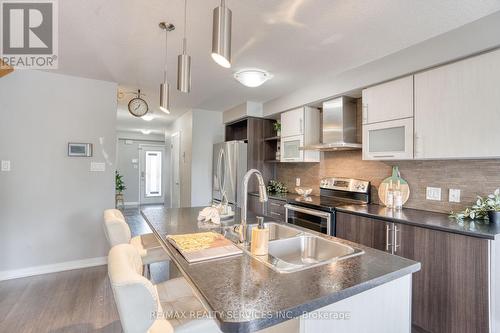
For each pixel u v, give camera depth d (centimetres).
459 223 191
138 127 732
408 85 229
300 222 306
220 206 222
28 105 293
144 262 208
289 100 374
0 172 281
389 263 112
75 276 293
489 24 180
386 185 278
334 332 93
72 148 312
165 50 240
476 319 164
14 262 287
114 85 336
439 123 207
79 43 227
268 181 446
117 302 89
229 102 433
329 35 209
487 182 206
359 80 271
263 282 93
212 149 498
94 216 325
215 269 105
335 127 310
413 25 194
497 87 177
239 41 220
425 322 190
